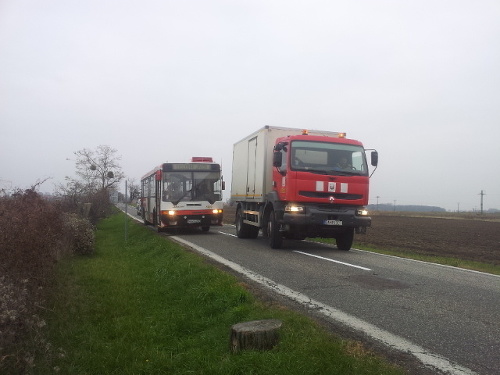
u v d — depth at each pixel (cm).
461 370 388
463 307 604
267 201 1312
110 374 418
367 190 1198
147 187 2425
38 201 770
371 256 1170
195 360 429
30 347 413
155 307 636
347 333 479
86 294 698
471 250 1680
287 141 1191
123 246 1494
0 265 491
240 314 546
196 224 1806
